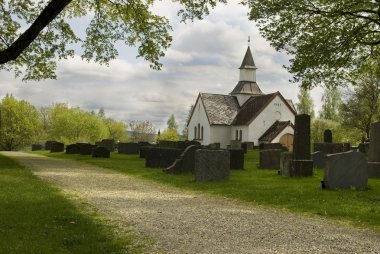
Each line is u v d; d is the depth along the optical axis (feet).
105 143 159.22
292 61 77.51
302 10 75.51
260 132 201.05
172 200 45.80
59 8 30.53
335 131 215.51
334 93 266.98
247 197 48.44
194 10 50.93
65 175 69.46
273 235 29.01
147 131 334.65
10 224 29.55
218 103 218.59
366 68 80.89
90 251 23.85
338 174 52.01
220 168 64.08
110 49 57.16
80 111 303.27
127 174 75.25
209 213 37.60
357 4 73.15
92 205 40.57
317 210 39.83
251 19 79.77
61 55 56.44
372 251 25.05
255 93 223.92
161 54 54.03
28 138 265.34
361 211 38.65
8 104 256.73
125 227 30.99
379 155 68.23
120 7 53.01
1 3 51.78
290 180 63.82
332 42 73.20
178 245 26.00
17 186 49.60
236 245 26.09
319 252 24.66
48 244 24.79
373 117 164.25
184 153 75.15
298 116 68.54
